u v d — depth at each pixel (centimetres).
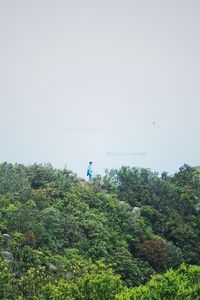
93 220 4619
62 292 2773
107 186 5753
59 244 4062
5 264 3083
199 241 5244
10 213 4094
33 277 3002
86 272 3322
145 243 4712
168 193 5941
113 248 4438
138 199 5706
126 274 4147
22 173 5188
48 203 4628
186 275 2342
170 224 5281
